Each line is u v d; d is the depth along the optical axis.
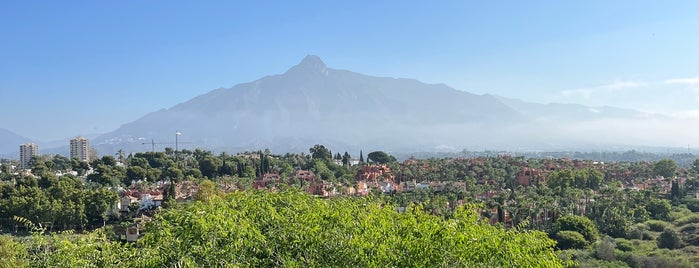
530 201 103.75
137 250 18.27
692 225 88.88
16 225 95.56
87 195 102.25
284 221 19.97
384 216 22.00
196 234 17.89
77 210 96.12
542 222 97.56
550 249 22.59
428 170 178.38
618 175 172.50
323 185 127.06
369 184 146.88
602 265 67.88
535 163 192.38
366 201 25.17
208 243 17.25
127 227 65.75
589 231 83.62
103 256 18.78
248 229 18.36
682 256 72.00
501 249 19.89
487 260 19.59
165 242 18.00
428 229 19.92
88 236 20.23
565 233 82.00
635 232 87.31
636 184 153.00
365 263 18.08
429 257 18.81
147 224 21.77
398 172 171.75
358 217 21.02
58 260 18.78
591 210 105.00
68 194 102.94
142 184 149.75
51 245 20.08
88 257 18.83
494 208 102.69
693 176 159.75
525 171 157.12
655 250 77.25
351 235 18.97
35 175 168.38
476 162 194.12
